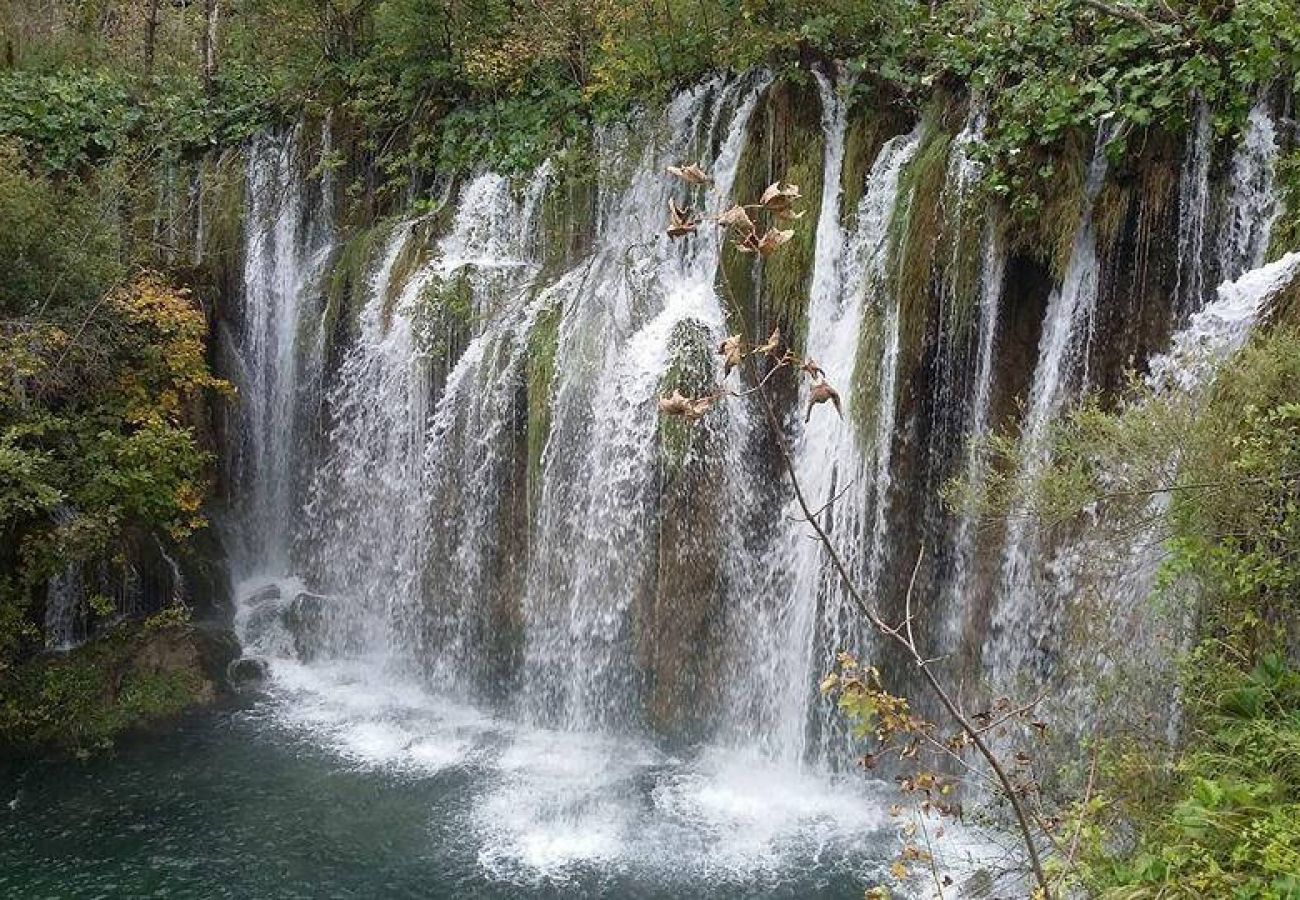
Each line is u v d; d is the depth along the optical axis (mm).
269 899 7797
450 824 8758
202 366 12555
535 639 10844
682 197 11094
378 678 11922
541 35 12859
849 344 9469
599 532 10289
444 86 13812
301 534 13617
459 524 11414
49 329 10922
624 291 10609
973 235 8523
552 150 12305
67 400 11438
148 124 15453
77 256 11398
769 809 8891
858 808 8852
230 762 9867
